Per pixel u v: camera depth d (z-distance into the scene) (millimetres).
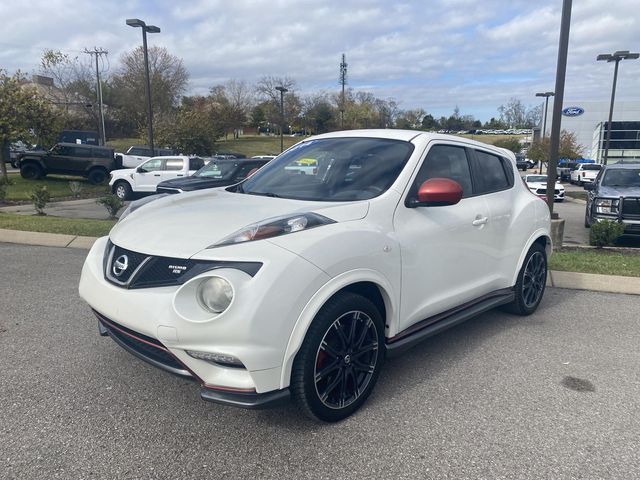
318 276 2781
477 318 5148
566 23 8359
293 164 4160
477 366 3984
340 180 3709
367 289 3246
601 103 63844
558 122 8617
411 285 3490
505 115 94938
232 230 2916
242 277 2611
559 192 25078
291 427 3049
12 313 5012
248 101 81562
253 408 2660
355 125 62188
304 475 2605
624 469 2701
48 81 60656
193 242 2846
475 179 4387
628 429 3102
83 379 3627
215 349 2590
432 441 2930
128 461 2697
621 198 9891
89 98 64250
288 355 2709
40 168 25078
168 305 2689
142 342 2906
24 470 2604
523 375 3834
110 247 3268
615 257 7621
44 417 3117
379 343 3279
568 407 3355
